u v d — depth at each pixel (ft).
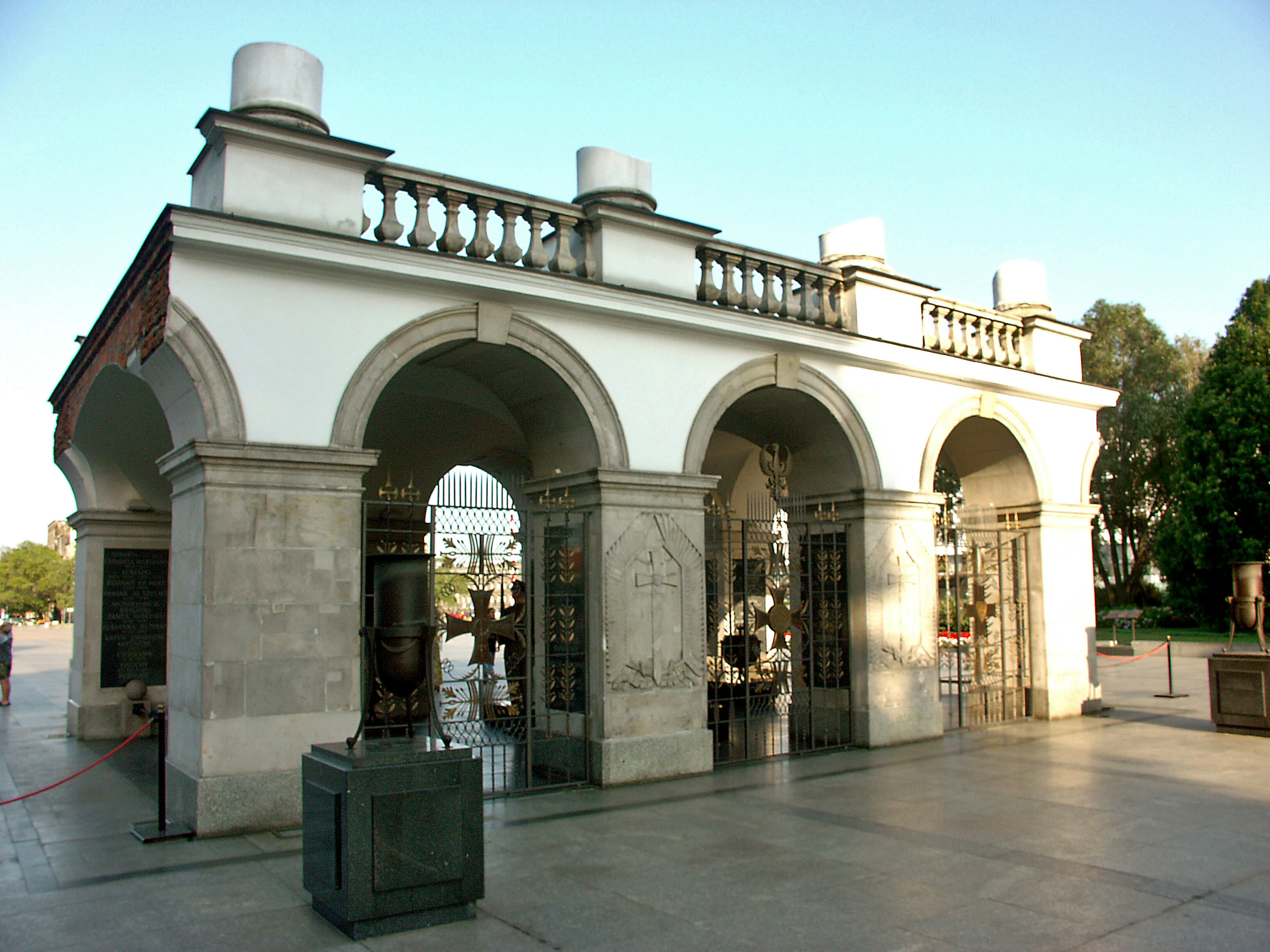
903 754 37.70
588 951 16.94
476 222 30.81
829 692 40.75
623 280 33.88
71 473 46.57
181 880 21.03
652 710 32.94
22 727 48.44
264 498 26.12
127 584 45.44
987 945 17.19
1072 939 17.44
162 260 26.20
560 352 31.99
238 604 25.44
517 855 23.36
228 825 24.66
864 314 40.91
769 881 21.16
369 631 20.02
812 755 37.52
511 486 55.83
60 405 46.16
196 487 26.21
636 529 33.19
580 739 32.71
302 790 20.39
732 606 43.91
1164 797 29.55
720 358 36.22
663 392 34.50
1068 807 28.25
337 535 27.14
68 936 17.65
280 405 26.68
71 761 38.40
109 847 23.90
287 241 26.50
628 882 21.09
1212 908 19.19
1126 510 127.13
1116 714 49.11
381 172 29.01
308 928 17.98
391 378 29.09
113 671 44.83
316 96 29.22
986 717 46.57
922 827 26.05
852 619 40.22
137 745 42.29
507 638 32.40
